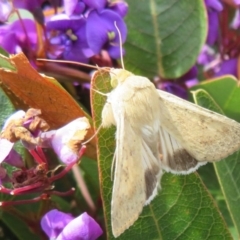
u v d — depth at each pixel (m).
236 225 0.08
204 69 0.10
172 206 0.07
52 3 0.09
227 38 0.10
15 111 0.08
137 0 0.09
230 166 0.08
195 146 0.07
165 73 0.09
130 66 0.09
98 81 0.07
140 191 0.07
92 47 0.09
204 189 0.07
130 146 0.07
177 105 0.07
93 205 0.08
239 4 0.10
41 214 0.08
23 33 0.09
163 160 0.07
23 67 0.07
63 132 0.07
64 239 0.07
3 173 0.07
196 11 0.09
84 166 0.08
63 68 0.09
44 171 0.07
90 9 0.09
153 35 0.09
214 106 0.08
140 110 0.07
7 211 0.08
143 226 0.07
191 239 0.07
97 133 0.07
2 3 0.09
